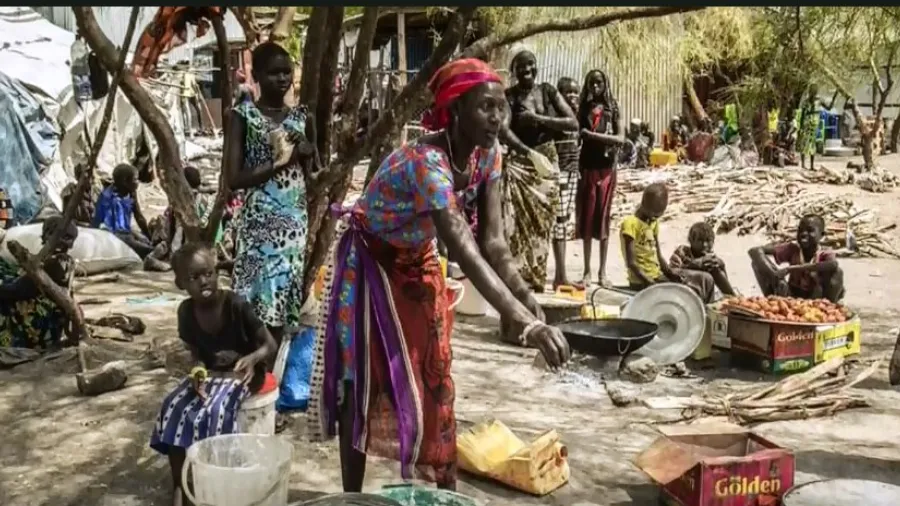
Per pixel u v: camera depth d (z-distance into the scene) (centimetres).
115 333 599
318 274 488
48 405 473
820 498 295
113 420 452
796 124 1752
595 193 766
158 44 480
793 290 624
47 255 536
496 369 541
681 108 2122
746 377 525
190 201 486
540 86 718
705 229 660
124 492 374
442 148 301
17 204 1008
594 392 499
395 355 314
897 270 916
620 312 572
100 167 1260
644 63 1419
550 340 270
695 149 1961
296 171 424
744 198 1323
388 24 1845
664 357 532
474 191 319
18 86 1042
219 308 356
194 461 309
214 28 471
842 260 978
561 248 744
